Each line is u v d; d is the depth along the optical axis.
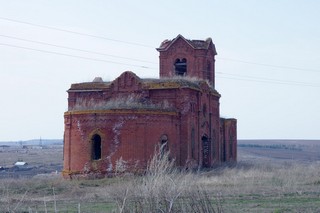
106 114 46.25
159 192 14.17
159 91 51.03
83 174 46.19
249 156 131.50
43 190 37.31
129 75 51.97
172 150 48.59
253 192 32.34
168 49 60.12
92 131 46.47
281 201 28.09
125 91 52.03
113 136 46.03
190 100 50.81
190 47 59.38
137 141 46.00
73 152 47.31
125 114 46.19
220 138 62.59
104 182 42.28
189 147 50.22
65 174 47.38
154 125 47.03
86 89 53.59
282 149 183.62
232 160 66.25
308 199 29.02
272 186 35.59
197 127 52.69
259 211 23.84
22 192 35.12
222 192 31.70
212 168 53.50
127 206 14.30
